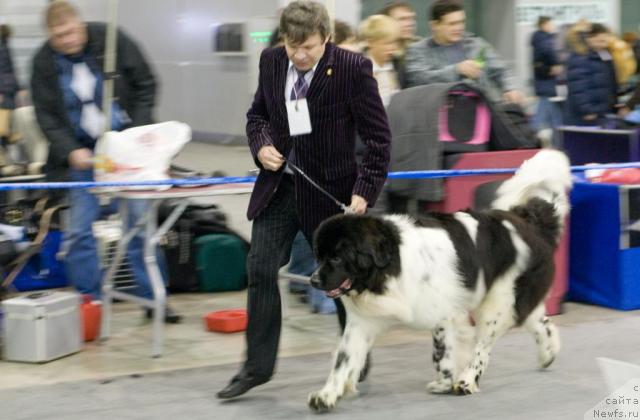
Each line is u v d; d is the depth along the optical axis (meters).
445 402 5.35
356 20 15.54
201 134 18.94
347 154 5.09
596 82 12.27
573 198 7.87
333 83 4.93
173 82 19.55
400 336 6.89
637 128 10.21
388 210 7.35
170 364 6.22
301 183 5.12
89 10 14.32
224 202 12.68
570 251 7.98
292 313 7.72
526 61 18.02
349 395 5.31
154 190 6.33
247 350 5.34
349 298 4.97
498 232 5.48
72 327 6.47
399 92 7.40
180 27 19.03
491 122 7.27
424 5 17.72
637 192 7.55
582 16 18.38
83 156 6.91
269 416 5.13
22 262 7.61
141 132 6.59
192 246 8.44
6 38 10.80
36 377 5.93
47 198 8.23
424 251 5.02
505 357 6.28
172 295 8.41
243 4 17.02
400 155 7.14
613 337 6.79
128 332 7.11
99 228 7.43
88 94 7.07
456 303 5.19
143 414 5.18
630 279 7.61
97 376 5.94
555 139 11.18
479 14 18.66
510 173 7.15
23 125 9.23
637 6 19.58
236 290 8.62
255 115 5.31
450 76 7.63
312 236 5.23
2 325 6.57
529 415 5.11
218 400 5.41
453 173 6.89
